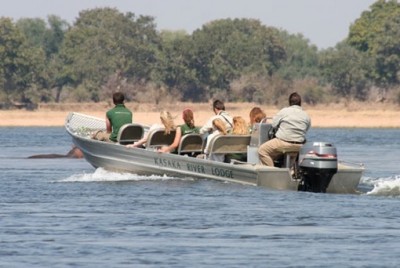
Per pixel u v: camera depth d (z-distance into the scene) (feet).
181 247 135.95
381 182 206.59
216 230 148.97
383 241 140.56
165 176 205.87
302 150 188.03
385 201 179.52
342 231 148.25
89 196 186.50
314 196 184.75
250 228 150.71
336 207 171.22
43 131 605.73
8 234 145.07
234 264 125.70
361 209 169.17
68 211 167.32
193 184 200.64
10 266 123.75
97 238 142.20
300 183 191.21
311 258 129.18
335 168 186.09
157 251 133.39
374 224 154.20
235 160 198.90
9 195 188.85
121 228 150.41
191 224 153.99
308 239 142.20
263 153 194.39
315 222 156.15
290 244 138.51
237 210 167.63
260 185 191.83
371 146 423.23
